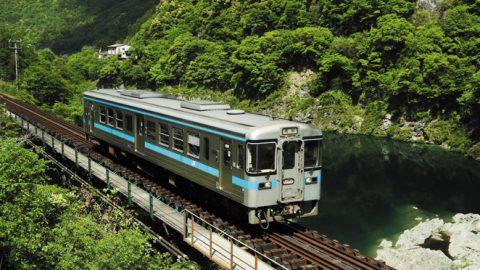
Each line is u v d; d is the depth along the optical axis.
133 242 14.24
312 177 18.19
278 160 17.27
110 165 28.17
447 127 59.81
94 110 30.42
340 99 73.50
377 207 36.09
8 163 17.05
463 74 60.31
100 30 189.88
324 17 89.06
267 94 83.19
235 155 17.56
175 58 104.75
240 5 107.31
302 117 75.12
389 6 79.69
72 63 130.50
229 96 89.25
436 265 24.50
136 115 25.03
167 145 22.33
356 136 66.69
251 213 17.25
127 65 116.62
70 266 14.19
